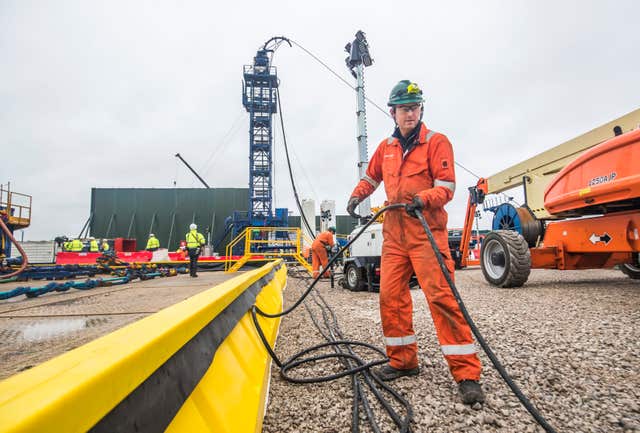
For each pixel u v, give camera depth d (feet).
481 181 28.68
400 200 7.46
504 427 5.28
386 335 7.47
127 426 1.87
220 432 3.15
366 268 23.40
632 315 11.53
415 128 7.91
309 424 5.43
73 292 22.76
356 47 53.06
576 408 5.78
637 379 6.77
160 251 54.60
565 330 10.09
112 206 101.30
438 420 5.50
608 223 17.08
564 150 20.39
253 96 85.05
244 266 63.98
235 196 102.83
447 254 7.18
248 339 5.93
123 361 1.90
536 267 20.56
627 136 14.01
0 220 17.56
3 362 6.41
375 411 5.83
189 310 3.40
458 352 6.36
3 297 17.56
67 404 1.34
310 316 14.30
